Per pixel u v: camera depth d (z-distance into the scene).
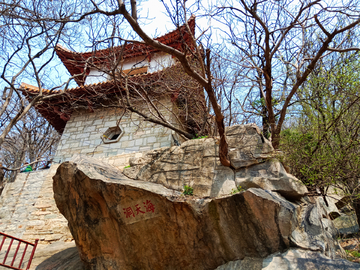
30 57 7.37
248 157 6.32
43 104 12.65
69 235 8.80
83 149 11.71
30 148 17.33
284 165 6.24
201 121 9.76
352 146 5.64
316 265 4.26
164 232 5.41
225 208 5.16
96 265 5.78
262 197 4.95
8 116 9.66
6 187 10.68
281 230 4.88
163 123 8.68
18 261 6.97
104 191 5.77
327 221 6.52
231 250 5.04
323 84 6.32
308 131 6.48
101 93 11.20
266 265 4.57
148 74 10.66
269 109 7.06
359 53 6.04
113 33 7.52
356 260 6.11
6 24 6.73
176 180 6.55
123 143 11.37
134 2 5.32
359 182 5.89
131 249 5.58
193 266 5.23
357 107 6.15
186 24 5.97
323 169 5.70
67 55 13.49
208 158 6.68
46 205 9.77
